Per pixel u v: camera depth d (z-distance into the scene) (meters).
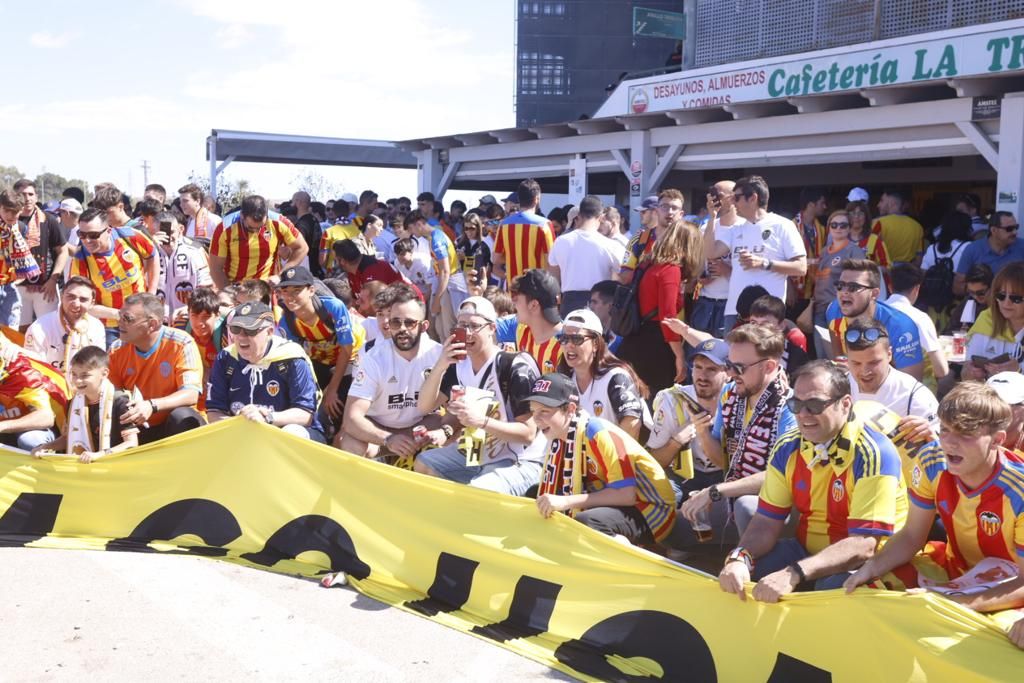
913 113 10.87
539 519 4.89
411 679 4.21
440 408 6.25
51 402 7.01
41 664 4.33
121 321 6.64
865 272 6.02
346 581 5.34
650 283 7.32
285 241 9.46
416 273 12.11
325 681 4.19
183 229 12.20
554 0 30.66
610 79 30.78
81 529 6.19
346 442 6.34
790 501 4.39
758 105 12.53
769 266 7.60
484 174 18.22
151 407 6.52
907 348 6.04
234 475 5.97
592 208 8.84
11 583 5.33
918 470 4.01
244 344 6.30
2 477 6.32
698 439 5.43
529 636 4.63
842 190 16.97
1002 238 8.75
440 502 5.27
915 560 4.27
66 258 11.07
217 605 5.03
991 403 3.67
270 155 23.12
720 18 14.89
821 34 13.38
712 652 4.13
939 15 11.95
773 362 4.97
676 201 8.32
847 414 4.18
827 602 3.85
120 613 4.91
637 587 4.45
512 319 7.60
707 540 5.18
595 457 4.97
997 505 3.81
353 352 7.29
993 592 3.73
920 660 3.58
